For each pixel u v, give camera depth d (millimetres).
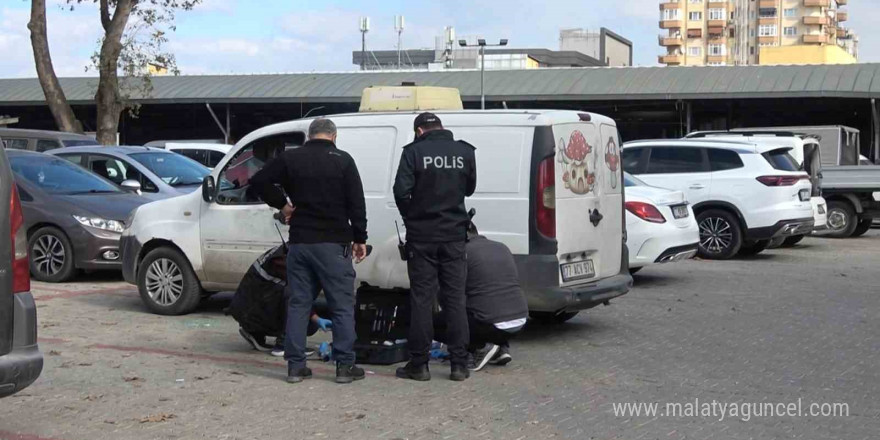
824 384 7359
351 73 47531
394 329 7922
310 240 7062
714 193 15859
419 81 44812
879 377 7594
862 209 20328
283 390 7008
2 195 5273
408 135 8719
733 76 41281
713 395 6996
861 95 37594
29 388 6945
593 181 8891
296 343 7199
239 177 9609
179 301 9922
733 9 153625
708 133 21016
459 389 7098
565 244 8422
